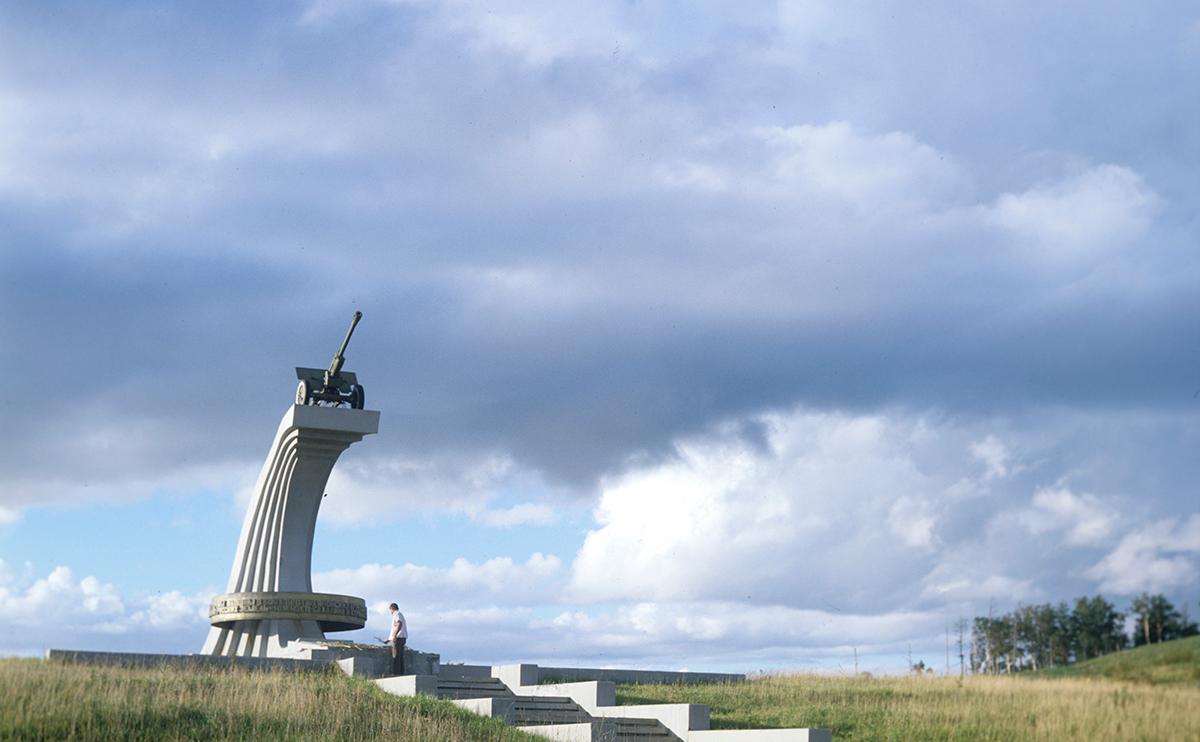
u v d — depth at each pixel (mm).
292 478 42438
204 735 23797
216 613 41281
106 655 31875
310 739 23969
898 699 33844
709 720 30094
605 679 38406
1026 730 29469
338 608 41188
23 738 22547
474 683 33156
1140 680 33125
